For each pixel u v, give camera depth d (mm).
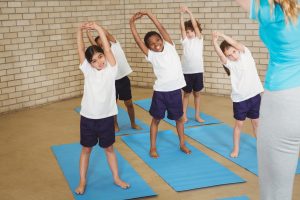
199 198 2916
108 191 3041
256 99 3654
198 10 6430
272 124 1565
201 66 4906
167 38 3801
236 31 6141
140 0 7000
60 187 3174
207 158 3727
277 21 1483
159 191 3061
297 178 3193
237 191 3020
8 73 5543
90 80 2898
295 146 1563
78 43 2928
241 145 4062
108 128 2982
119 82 4520
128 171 3445
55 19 6062
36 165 3664
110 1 6938
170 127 4871
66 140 4402
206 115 5320
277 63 1557
